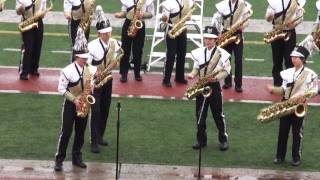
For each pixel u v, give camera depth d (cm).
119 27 9650
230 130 7138
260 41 9319
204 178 6294
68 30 8662
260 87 8044
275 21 7794
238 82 7862
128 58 7988
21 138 6875
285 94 6444
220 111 6725
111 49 6631
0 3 7856
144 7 7869
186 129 7125
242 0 7719
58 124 7144
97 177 6256
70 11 7981
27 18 7906
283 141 6538
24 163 6450
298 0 7775
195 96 6669
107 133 7006
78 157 6419
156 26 8581
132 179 6222
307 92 6362
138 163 6512
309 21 9969
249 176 6356
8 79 8000
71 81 6262
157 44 8844
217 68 6612
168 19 7869
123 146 6794
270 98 7800
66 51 8825
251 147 6850
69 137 6350
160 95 7788
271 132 7125
